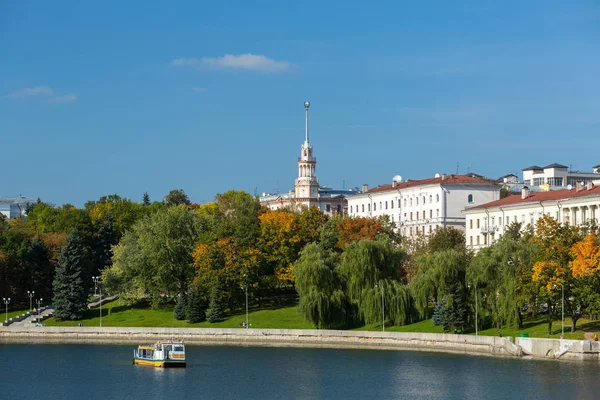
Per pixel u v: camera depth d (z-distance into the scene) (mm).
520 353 185625
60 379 176875
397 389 159125
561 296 183500
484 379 163000
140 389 165375
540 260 188000
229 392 161000
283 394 158125
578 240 189750
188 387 166500
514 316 194250
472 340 195500
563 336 182500
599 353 178500
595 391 150500
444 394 153625
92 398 158375
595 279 179500
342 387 162000
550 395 148625
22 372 185500
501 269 198125
